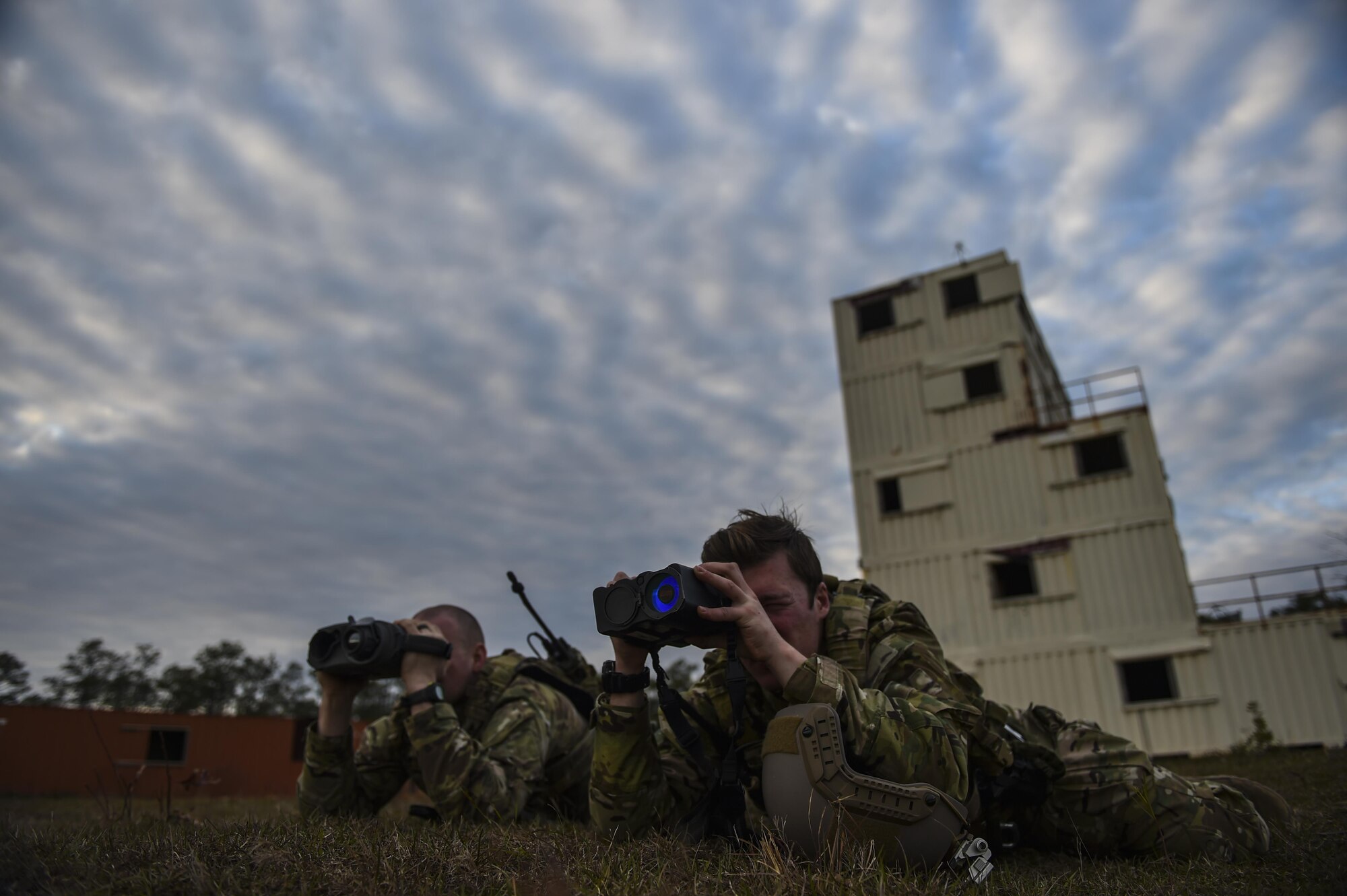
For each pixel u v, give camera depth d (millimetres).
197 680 55094
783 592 2094
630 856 1784
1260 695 15648
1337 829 2150
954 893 1523
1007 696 17453
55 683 51281
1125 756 2160
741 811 2053
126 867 1602
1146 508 17391
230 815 4422
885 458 20172
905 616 2287
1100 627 17109
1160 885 1645
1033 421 18938
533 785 3160
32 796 18438
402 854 1669
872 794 1690
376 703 42969
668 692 2215
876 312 21719
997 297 20109
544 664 3664
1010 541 18359
